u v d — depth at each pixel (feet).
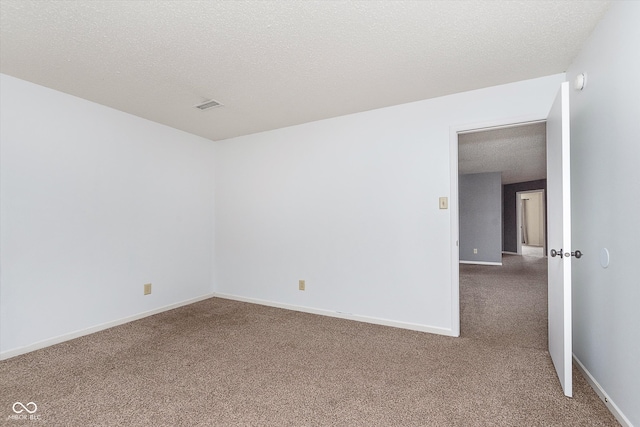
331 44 6.26
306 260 11.24
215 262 13.52
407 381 6.28
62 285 8.46
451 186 8.83
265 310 11.40
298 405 5.50
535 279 17.25
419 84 8.16
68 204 8.63
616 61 5.02
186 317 10.57
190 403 5.57
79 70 7.28
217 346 8.10
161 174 11.30
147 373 6.66
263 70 7.34
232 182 13.10
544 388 5.94
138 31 5.76
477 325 9.66
